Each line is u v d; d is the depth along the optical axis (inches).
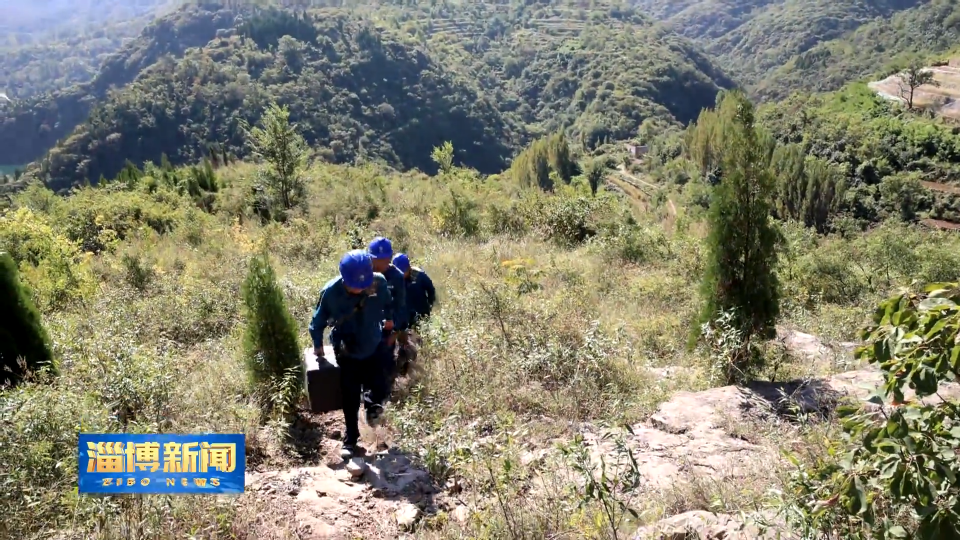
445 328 244.1
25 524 132.8
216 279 430.0
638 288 399.5
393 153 4911.4
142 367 191.6
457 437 156.3
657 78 6860.2
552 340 245.6
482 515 134.0
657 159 3988.7
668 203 2066.9
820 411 187.5
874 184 2795.3
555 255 508.1
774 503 106.9
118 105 4446.4
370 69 5669.3
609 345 243.9
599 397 214.4
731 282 236.5
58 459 146.7
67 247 506.6
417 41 6624.0
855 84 4005.9
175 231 673.6
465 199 670.5
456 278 412.5
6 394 174.6
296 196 884.0
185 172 1076.5
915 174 2682.1
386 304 187.5
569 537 127.3
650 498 142.6
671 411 193.2
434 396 205.0
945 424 89.0
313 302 327.9
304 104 4931.1
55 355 241.4
